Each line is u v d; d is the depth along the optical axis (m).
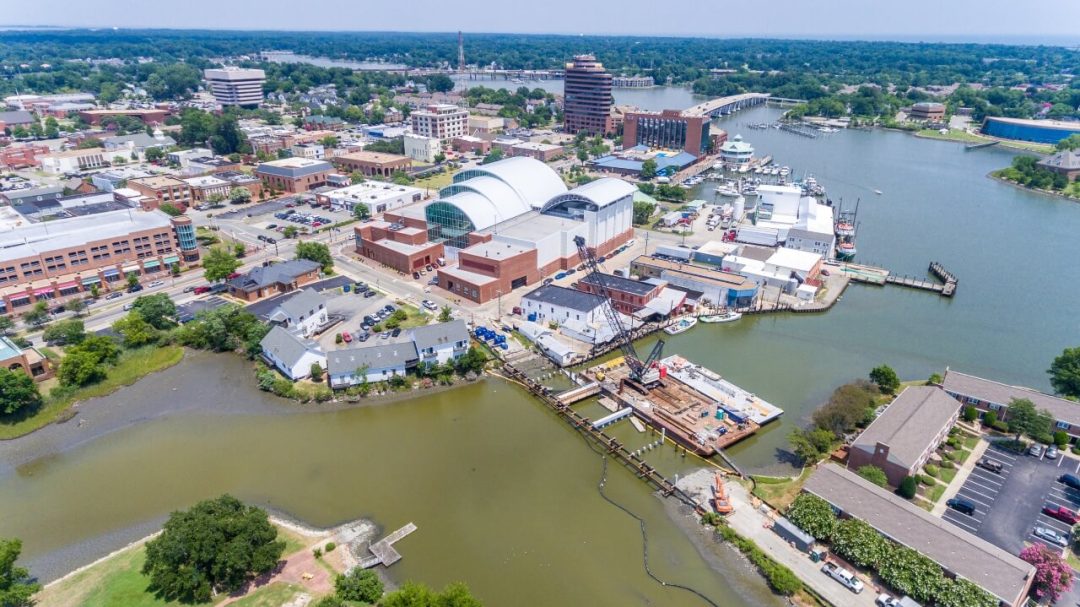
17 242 144.88
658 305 136.12
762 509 80.81
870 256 176.75
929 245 185.25
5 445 96.00
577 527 79.19
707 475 88.69
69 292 142.25
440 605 59.22
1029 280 160.12
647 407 104.00
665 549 75.75
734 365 119.50
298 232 190.75
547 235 156.88
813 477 81.25
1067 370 103.38
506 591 69.38
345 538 76.69
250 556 67.50
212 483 87.12
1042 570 65.62
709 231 195.75
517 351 122.69
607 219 171.25
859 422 96.69
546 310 134.00
